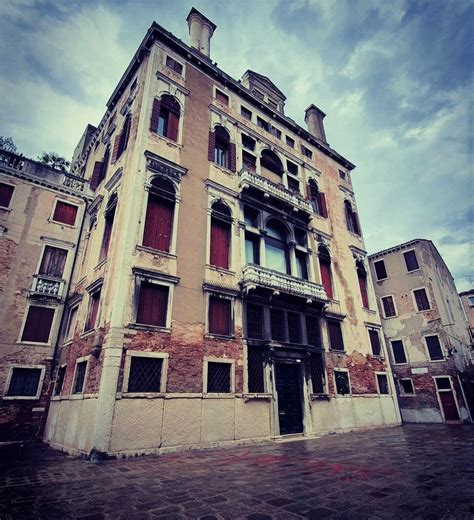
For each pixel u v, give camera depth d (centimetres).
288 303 1333
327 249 1708
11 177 1384
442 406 1878
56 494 466
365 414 1445
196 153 1355
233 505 412
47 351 1235
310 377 1282
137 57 1505
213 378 1032
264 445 964
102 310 971
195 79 1537
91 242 1346
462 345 2247
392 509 385
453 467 602
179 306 1029
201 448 895
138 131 1230
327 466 637
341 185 2125
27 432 1116
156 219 1126
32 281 1291
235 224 1331
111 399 805
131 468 647
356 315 1670
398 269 2284
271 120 1856
